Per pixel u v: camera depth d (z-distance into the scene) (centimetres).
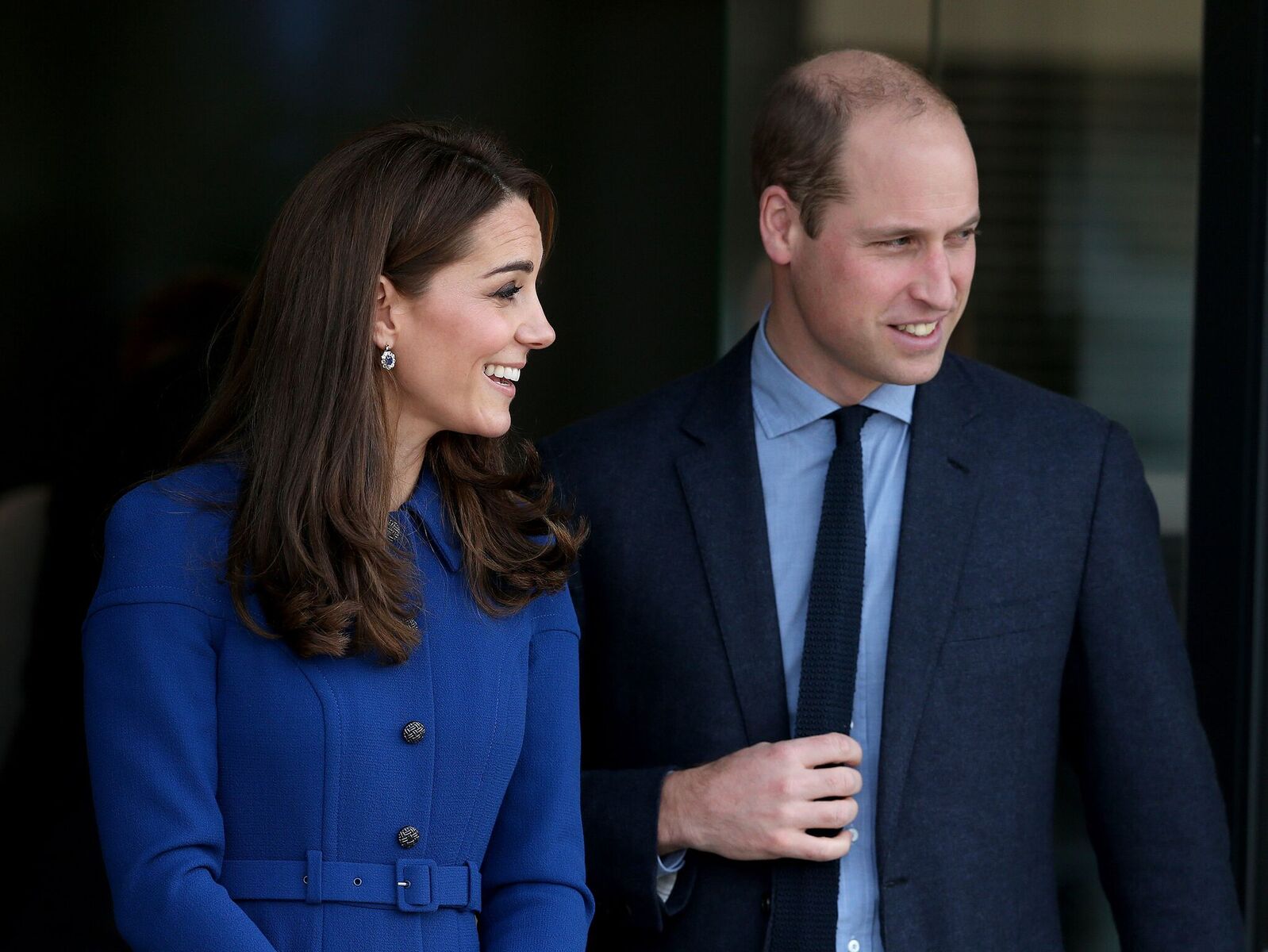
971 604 770
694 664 785
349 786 609
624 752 805
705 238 1358
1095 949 1134
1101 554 791
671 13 1348
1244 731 1017
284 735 605
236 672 610
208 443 662
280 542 616
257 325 652
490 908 658
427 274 628
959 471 789
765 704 774
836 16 1266
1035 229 1154
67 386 1297
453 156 641
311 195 639
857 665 765
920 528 776
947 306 738
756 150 806
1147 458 1116
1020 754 770
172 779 587
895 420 800
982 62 1177
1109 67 1136
